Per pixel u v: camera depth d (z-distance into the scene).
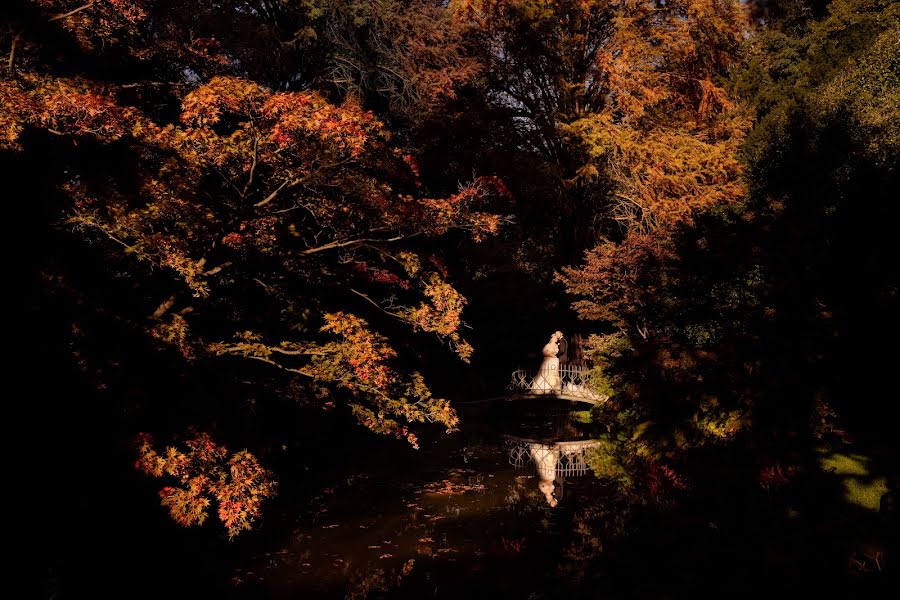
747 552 5.75
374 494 9.05
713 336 11.08
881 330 8.21
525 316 24.38
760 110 20.27
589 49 20.14
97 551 6.00
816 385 7.80
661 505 7.45
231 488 6.01
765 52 21.66
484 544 7.03
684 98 19.94
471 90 19.70
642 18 18.64
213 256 8.18
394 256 8.43
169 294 8.33
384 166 7.75
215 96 6.03
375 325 12.11
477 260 19.48
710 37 18.91
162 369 6.68
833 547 5.46
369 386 7.68
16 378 5.56
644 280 14.12
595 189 19.95
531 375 20.72
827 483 6.63
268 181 7.52
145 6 8.54
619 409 10.83
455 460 11.37
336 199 8.18
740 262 9.69
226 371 8.32
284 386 9.13
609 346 15.39
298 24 15.97
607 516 7.80
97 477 5.81
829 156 11.62
